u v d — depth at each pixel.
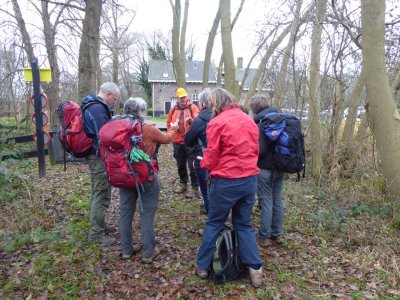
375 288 3.02
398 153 4.55
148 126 3.16
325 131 7.38
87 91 7.14
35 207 4.33
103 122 3.44
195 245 3.74
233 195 2.83
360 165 6.21
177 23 8.88
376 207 4.39
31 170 6.58
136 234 4.01
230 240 3.00
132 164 3.00
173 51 9.03
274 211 3.78
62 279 3.04
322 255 3.61
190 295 2.86
